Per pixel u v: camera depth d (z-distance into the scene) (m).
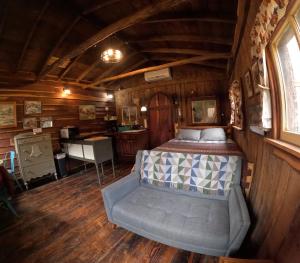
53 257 1.66
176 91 5.24
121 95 6.18
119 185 1.97
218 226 1.37
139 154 2.41
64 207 2.60
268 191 1.22
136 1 2.42
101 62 4.37
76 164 4.63
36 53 3.30
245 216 1.23
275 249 0.96
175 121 5.27
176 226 1.43
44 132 4.09
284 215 0.93
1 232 2.08
